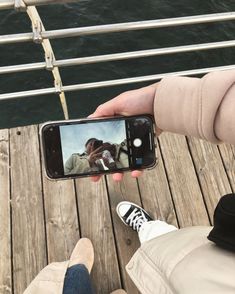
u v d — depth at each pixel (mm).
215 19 553
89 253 608
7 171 688
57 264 556
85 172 379
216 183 692
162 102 288
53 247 630
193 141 725
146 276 374
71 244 633
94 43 1202
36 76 1110
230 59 1226
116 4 1307
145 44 1219
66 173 378
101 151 374
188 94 273
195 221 661
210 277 305
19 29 1209
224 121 252
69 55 1175
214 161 710
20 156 702
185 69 1189
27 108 1059
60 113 1050
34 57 1151
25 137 718
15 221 647
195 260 325
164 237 389
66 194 670
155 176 692
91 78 1129
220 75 257
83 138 367
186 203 674
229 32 1271
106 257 625
